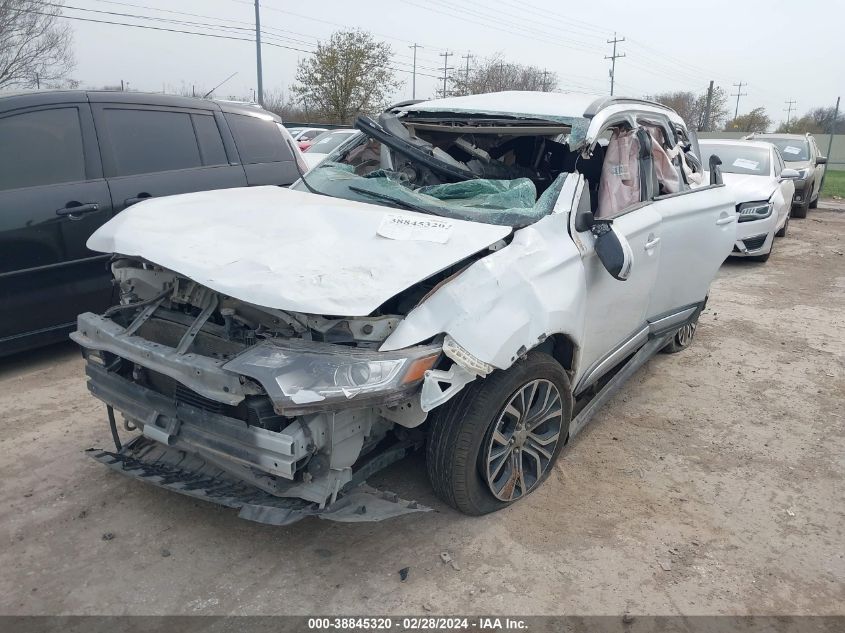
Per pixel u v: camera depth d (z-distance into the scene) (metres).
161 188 5.28
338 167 4.13
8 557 2.85
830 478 3.74
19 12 25.72
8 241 4.46
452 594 2.71
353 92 30.81
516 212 3.19
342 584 2.74
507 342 2.74
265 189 3.87
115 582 2.72
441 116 4.07
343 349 2.51
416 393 2.56
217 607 2.60
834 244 11.33
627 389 4.88
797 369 5.38
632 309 4.02
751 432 4.26
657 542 3.10
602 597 2.74
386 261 2.71
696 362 5.48
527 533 3.11
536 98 4.06
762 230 9.15
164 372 2.66
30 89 4.94
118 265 3.36
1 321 4.53
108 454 3.24
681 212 4.40
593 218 3.34
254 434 2.49
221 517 3.16
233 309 2.80
